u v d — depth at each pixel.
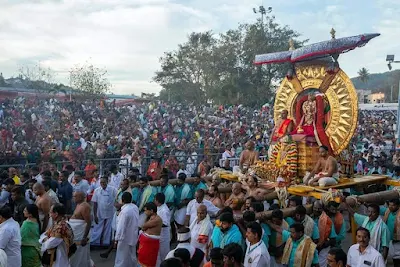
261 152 18.53
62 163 15.97
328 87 12.23
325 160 11.03
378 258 6.14
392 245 8.54
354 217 8.41
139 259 7.82
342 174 12.02
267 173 11.55
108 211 10.63
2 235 6.49
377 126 40.06
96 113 33.03
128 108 38.66
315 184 10.67
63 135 22.02
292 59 12.16
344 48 11.08
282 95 13.36
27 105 31.33
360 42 10.86
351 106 11.85
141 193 10.54
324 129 12.34
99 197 10.59
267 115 41.94
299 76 12.92
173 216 10.95
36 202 8.35
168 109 41.81
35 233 7.21
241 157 12.77
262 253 5.88
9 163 16.02
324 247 7.76
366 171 17.14
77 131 24.39
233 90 53.00
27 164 14.86
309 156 11.77
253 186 10.25
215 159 19.50
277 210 7.11
